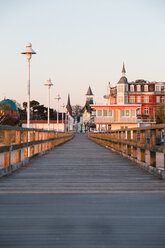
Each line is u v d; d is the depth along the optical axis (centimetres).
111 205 509
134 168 1046
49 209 481
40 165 1124
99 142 3247
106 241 343
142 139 1070
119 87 9194
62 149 2236
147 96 9281
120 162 1256
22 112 12862
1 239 348
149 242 340
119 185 705
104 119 7000
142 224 405
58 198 562
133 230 381
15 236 358
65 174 886
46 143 1856
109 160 1345
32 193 609
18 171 947
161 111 8300
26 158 1199
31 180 771
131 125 7019
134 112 6994
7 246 327
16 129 962
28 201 538
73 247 326
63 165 1130
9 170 884
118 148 1727
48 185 700
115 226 396
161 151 804
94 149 2239
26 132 1202
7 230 379
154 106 9212
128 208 490
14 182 739
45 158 1432
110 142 2191
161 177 801
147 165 956
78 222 413
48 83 3344
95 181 761
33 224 404
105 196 582
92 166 1102
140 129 1061
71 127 12675
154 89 9344
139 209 483
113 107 6994
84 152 1886
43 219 426
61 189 652
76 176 846
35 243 336
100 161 1295
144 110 9256
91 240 346
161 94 9219
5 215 445
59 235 362
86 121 14025
